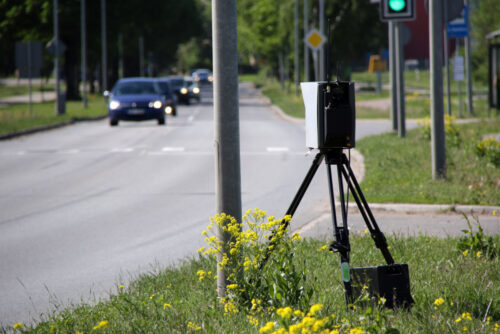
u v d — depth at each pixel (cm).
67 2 16200
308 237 2573
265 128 8631
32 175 4734
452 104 10562
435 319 1455
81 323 1528
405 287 1556
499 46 8188
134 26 19012
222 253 1634
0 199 3800
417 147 5228
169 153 5909
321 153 1600
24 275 2259
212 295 1714
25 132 8006
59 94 10775
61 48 10819
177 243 2659
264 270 1641
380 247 1625
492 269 1881
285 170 4784
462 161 4294
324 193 3769
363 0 16125
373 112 10619
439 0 3666
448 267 1948
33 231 2958
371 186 3600
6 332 1645
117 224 3069
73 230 2962
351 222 2902
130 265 2341
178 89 15475
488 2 13600
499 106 8194
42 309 1889
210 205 3512
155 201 3662
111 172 4834
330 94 1534
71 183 4359
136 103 8906
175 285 1883
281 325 1223
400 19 3631
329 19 1548
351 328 1348
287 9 17262
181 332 1438
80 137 7544
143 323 1505
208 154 5809
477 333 1377
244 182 4269
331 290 1723
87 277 2208
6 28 16188
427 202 3127
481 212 3044
